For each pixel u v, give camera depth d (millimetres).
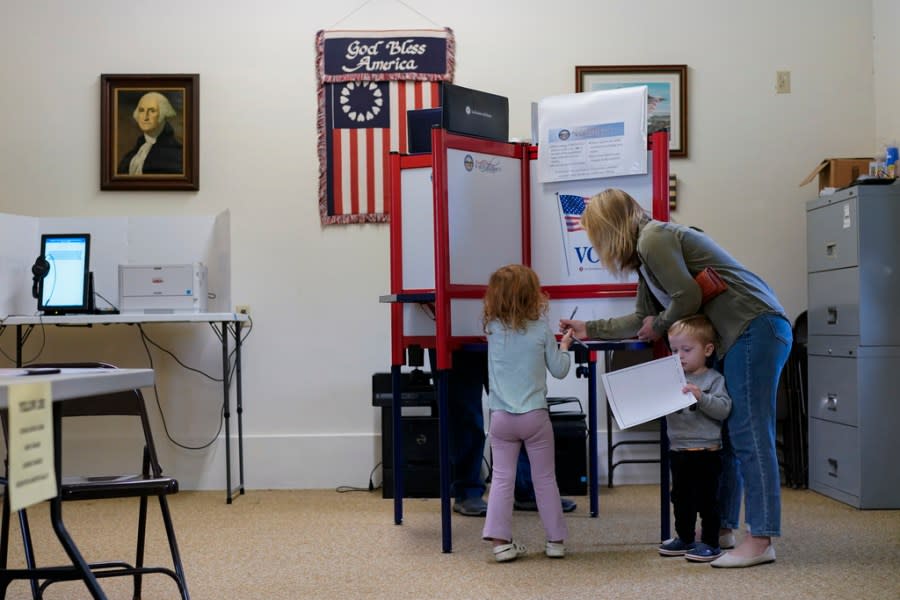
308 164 4809
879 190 3969
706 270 2842
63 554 3197
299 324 4785
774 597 2490
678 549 3004
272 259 4789
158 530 3627
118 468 4719
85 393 1433
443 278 3125
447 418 3146
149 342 4758
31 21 4789
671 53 4805
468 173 3262
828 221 4246
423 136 3709
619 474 4715
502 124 3445
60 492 1625
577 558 3002
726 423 3002
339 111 4805
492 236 3332
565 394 4742
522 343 2959
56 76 4789
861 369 3941
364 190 4793
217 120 4793
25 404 1242
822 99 4809
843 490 4059
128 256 4723
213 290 4719
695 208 4805
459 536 3430
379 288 4789
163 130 4781
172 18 4805
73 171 4785
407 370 4715
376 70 4793
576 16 4809
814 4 4816
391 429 4367
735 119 4809
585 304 3369
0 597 2043
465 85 4797
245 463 4723
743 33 4816
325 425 4754
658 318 2941
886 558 2951
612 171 3285
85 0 4793
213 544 3344
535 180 3451
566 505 3895
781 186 4801
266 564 3010
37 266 4402
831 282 4215
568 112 3355
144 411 2484
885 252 3967
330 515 3936
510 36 4805
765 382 2807
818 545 3158
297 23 4816
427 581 2742
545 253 3424
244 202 4793
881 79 4738
